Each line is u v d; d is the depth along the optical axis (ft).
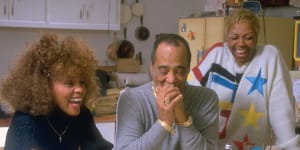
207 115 4.15
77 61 3.37
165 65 3.67
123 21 14.55
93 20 13.20
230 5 10.09
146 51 15.12
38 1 12.35
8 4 11.96
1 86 3.44
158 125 3.67
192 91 4.19
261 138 5.17
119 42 14.60
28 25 12.33
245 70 5.22
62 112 3.54
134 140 3.79
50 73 3.32
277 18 10.30
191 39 11.06
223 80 5.32
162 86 3.76
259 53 5.26
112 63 14.51
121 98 4.05
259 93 5.11
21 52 3.52
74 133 3.71
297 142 4.84
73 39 3.52
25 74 3.35
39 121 3.46
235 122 5.22
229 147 4.75
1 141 5.29
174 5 15.43
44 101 3.34
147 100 3.99
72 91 3.39
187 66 3.78
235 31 5.03
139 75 13.32
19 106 3.40
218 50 5.46
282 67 5.22
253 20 5.06
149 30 15.08
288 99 5.05
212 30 10.20
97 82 3.75
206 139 4.09
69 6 12.79
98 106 9.78
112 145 4.09
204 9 15.06
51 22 12.62
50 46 3.37
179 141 3.87
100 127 9.40
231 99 5.25
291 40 10.55
